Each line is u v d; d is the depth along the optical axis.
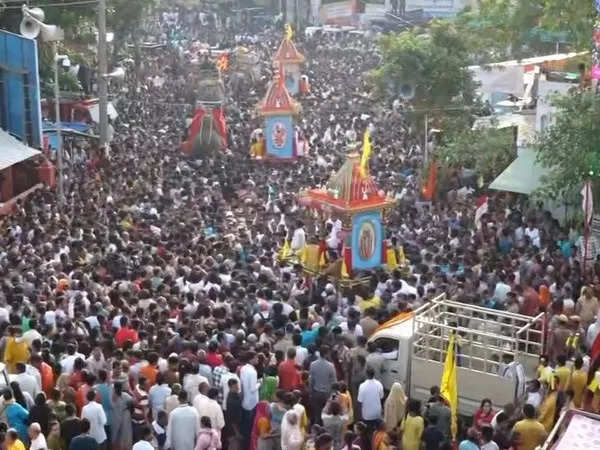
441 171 39.25
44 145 43.25
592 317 23.33
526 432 17.16
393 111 55.44
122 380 18.30
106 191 36.78
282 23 108.31
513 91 46.91
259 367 19.64
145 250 27.42
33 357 18.70
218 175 40.16
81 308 22.22
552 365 20.62
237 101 61.78
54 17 48.34
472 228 33.84
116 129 51.25
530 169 36.53
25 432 17.17
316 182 38.91
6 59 40.47
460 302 23.34
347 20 102.25
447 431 18.03
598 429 13.24
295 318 22.17
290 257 29.94
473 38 47.66
